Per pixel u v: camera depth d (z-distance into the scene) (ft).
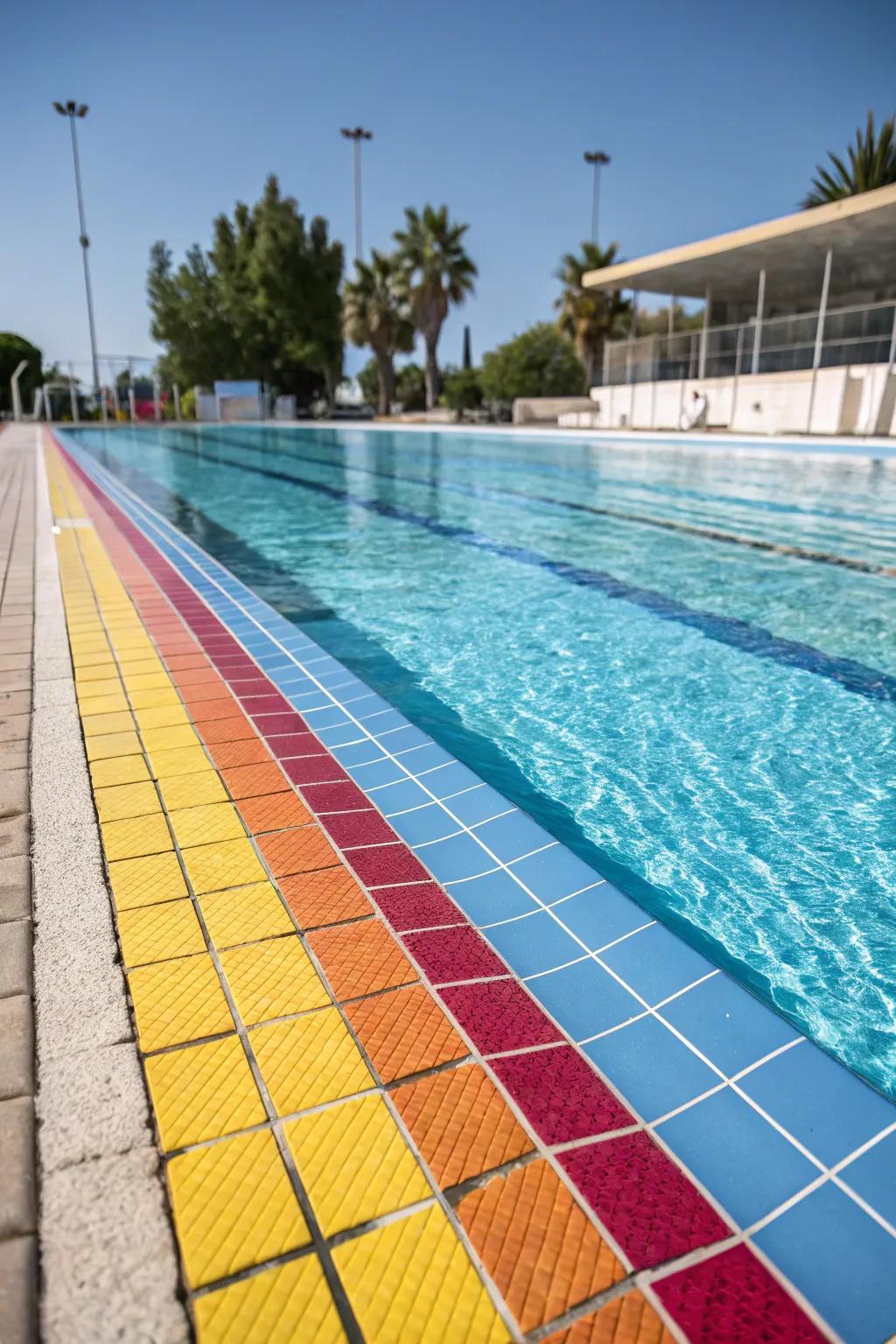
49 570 16.76
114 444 65.77
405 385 149.69
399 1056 4.10
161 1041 4.13
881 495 30.22
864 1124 3.82
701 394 56.80
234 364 121.70
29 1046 4.07
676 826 7.66
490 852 6.25
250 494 33.47
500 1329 2.87
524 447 56.29
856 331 46.60
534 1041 4.25
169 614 13.20
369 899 5.50
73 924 5.11
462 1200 3.34
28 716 8.71
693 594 16.19
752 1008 4.58
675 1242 3.21
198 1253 3.08
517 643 13.01
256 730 8.45
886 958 5.92
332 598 15.81
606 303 93.71
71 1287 2.93
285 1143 3.57
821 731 9.70
